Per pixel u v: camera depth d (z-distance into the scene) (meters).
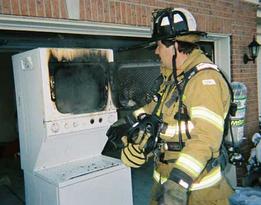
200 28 3.95
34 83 2.30
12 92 7.31
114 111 2.67
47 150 2.35
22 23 2.45
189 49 1.40
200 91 1.23
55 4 2.57
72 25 2.73
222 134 1.18
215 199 1.40
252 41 4.93
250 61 4.96
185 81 1.32
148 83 3.92
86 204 2.22
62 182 2.10
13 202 4.09
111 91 2.64
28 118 2.46
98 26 2.90
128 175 2.51
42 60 2.19
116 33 3.16
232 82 4.54
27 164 2.54
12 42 2.94
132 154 1.75
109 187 2.37
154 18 1.50
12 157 6.62
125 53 3.98
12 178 5.17
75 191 2.16
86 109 2.47
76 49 2.37
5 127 7.25
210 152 1.11
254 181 4.53
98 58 2.53
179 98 1.33
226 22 4.42
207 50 4.61
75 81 2.39
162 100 1.48
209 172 1.40
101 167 2.40
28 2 2.41
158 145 1.50
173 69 1.38
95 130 2.56
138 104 3.75
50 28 2.65
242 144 4.77
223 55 4.62
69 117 2.35
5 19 2.31
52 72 2.24
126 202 2.50
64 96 2.32
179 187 1.03
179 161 1.09
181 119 1.33
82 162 2.56
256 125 5.17
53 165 2.46
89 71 2.48
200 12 3.94
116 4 3.02
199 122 1.16
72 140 2.45
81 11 2.75
